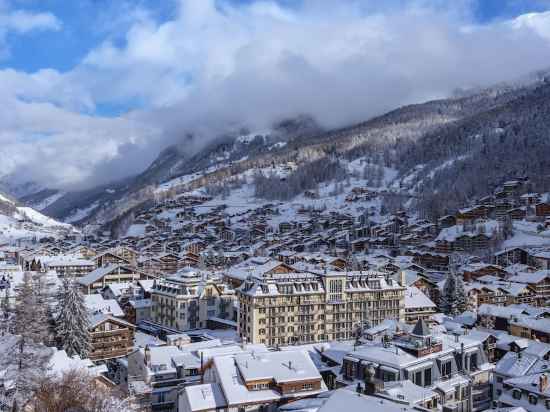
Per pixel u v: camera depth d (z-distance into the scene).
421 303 158.50
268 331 136.62
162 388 90.25
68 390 69.62
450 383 83.00
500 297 174.12
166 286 159.88
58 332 111.00
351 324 146.62
